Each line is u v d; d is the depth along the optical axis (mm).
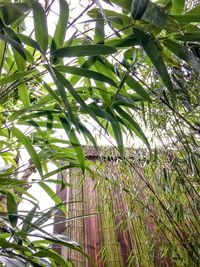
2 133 604
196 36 404
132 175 779
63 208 667
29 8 330
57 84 367
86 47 366
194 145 635
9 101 587
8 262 350
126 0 367
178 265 651
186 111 619
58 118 547
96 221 893
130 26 385
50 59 392
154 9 334
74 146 517
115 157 840
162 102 588
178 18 368
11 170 607
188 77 574
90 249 807
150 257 698
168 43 406
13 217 454
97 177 805
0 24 324
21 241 466
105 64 469
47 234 446
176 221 662
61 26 388
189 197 657
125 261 777
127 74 434
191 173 648
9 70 501
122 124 577
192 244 614
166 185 670
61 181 651
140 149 792
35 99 629
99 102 527
